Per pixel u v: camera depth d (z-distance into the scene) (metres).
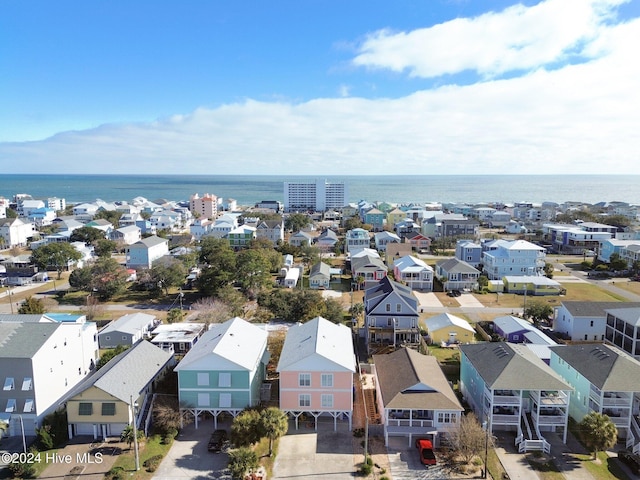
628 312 51.97
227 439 36.22
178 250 108.56
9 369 36.78
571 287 86.06
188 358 39.06
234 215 169.12
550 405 36.56
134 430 33.09
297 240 124.69
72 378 43.22
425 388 37.00
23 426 37.75
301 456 34.38
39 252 89.94
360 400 42.81
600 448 33.31
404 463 33.66
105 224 139.00
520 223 169.50
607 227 125.19
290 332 48.19
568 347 43.50
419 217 163.75
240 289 77.12
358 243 118.69
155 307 71.94
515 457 34.34
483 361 40.25
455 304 74.44
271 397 42.16
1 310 69.38
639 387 35.34
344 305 72.69
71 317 54.09
